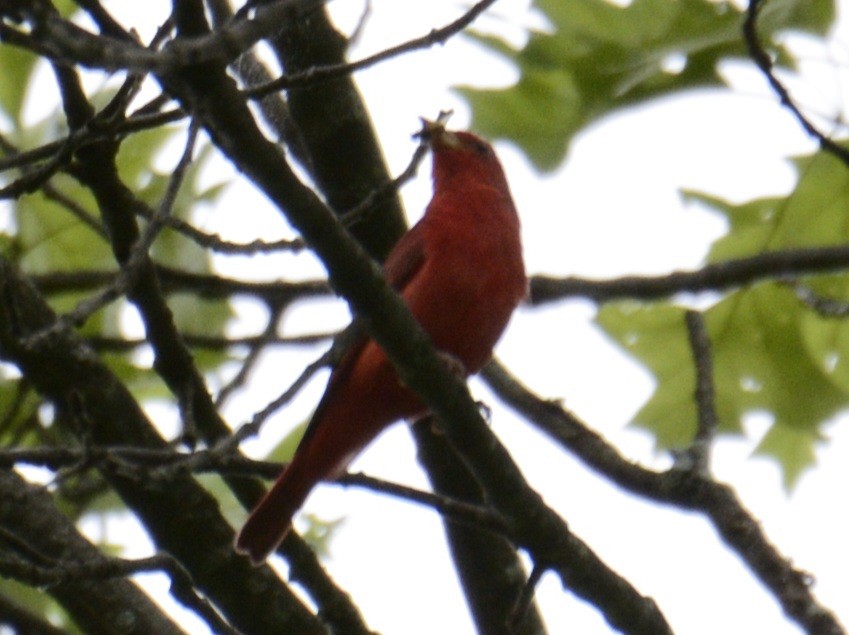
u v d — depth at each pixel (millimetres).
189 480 10766
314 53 12039
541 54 12461
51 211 13500
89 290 12578
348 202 12211
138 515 10664
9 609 9750
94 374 10867
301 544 10875
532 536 9297
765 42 11695
